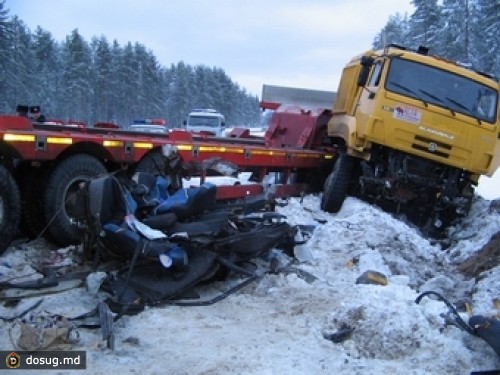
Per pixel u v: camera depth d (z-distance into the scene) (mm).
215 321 4992
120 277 5348
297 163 11047
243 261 6191
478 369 4164
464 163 9125
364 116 9375
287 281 6027
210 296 5664
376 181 9422
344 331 4633
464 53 39406
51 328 4367
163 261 5312
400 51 9477
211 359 4230
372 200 9914
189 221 6207
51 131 6977
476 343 4438
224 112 96812
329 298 5574
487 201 9812
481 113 9234
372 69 9797
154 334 4645
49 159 6527
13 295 5094
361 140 9469
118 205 5656
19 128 6406
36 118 11258
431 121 9039
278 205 9961
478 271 7020
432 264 7293
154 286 5344
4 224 6113
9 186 6137
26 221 6832
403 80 9188
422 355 4324
